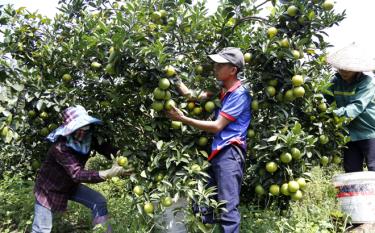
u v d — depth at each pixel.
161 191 3.51
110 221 3.77
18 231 4.45
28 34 4.70
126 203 4.71
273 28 3.83
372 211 4.30
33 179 5.44
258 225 4.18
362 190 4.34
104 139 4.26
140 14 3.82
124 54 3.50
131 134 4.52
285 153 3.79
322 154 4.53
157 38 3.87
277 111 3.99
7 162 5.22
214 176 3.85
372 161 4.69
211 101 3.88
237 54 3.55
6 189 5.14
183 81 4.11
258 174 4.08
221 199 3.54
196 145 3.90
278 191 3.92
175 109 3.54
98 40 3.63
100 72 4.27
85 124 3.66
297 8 3.82
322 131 4.35
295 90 3.82
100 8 4.81
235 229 3.51
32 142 4.77
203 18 4.25
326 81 4.20
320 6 4.04
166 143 3.70
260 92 4.07
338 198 4.59
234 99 3.53
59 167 3.77
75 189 3.93
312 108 4.32
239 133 3.59
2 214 4.73
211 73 4.36
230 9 4.20
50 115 4.44
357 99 4.49
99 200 3.95
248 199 4.79
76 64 4.29
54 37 4.75
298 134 3.71
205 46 4.48
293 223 4.30
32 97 3.97
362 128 4.69
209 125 3.51
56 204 3.80
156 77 3.53
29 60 4.67
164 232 3.75
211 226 3.75
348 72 4.51
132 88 4.19
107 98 4.48
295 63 3.85
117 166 3.70
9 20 4.62
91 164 6.50
